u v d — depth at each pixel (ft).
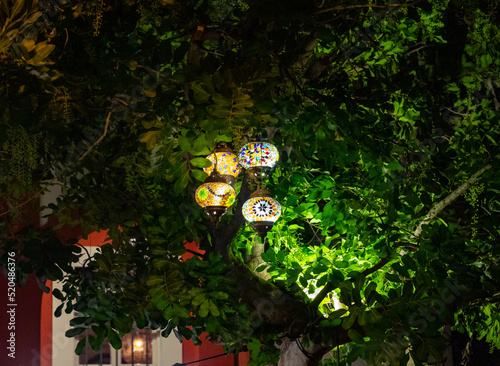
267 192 16.29
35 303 25.85
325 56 15.58
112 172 18.24
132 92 14.01
